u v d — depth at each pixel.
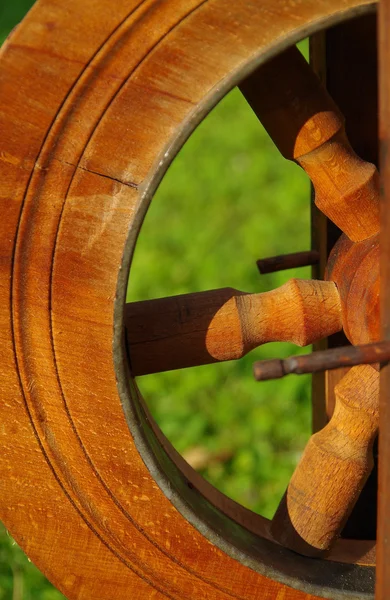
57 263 0.91
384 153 0.86
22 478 0.95
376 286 0.95
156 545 0.97
